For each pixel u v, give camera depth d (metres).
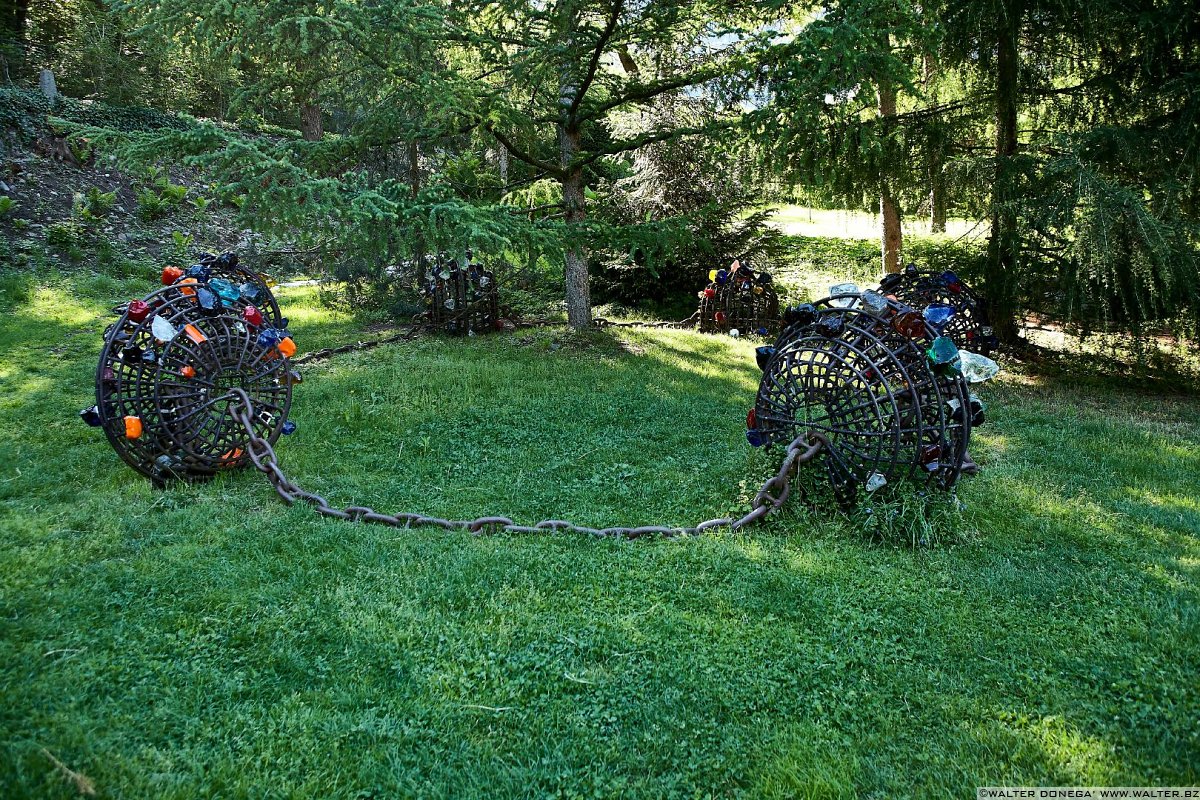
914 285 7.68
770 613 3.62
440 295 10.80
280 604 3.62
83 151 16.56
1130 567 4.14
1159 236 7.21
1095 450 6.27
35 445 5.99
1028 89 9.22
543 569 4.02
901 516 4.40
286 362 5.61
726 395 7.93
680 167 12.46
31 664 3.04
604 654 3.28
